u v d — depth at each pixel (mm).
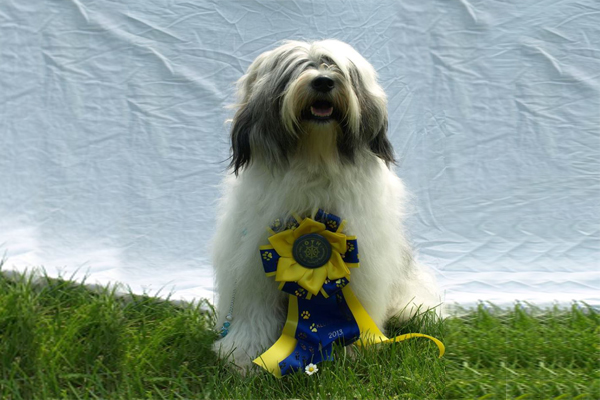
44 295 4297
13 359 3457
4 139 5555
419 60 5840
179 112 5781
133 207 5539
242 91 3994
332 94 3533
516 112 5789
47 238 5293
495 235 5578
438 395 3303
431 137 5770
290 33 5816
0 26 5734
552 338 3971
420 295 4566
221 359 3645
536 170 5715
